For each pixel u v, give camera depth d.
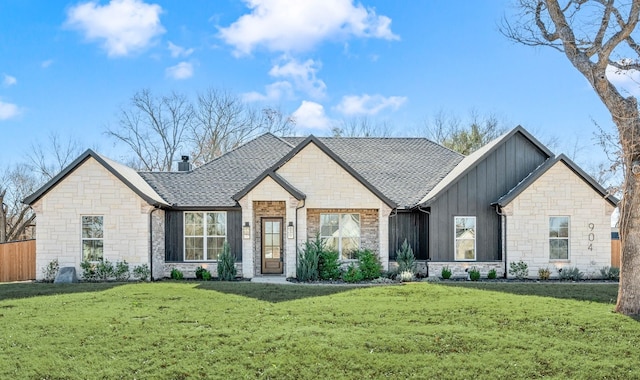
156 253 19.34
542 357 8.08
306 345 8.61
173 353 8.30
